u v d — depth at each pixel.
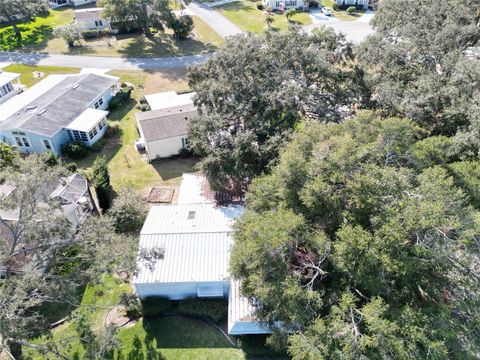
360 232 18.31
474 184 24.00
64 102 44.59
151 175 38.22
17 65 60.41
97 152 41.66
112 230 23.88
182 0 82.25
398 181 19.86
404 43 38.88
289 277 18.72
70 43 66.12
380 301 17.38
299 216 19.91
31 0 70.56
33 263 21.70
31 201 20.73
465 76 31.27
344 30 71.94
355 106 36.59
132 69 59.72
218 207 29.91
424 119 34.12
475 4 43.25
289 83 32.53
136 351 23.30
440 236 18.42
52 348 20.25
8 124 40.62
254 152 29.94
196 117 33.09
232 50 34.12
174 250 25.70
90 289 27.22
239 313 22.86
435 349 16.55
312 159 21.64
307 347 17.42
